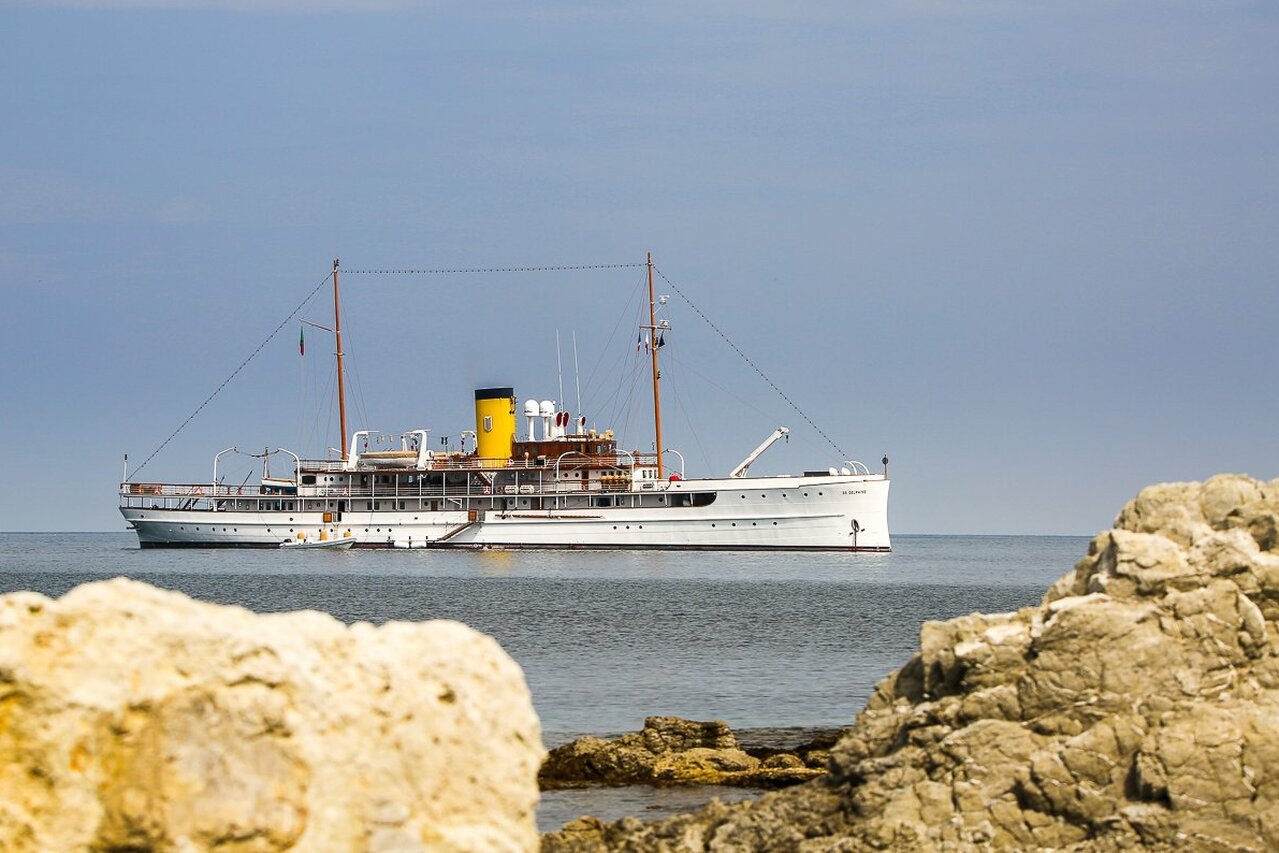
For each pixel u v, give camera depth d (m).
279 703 63.59
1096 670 95.19
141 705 62.47
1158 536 101.31
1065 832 90.19
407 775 67.00
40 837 60.16
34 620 63.81
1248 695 93.56
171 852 60.50
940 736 96.31
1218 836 87.44
